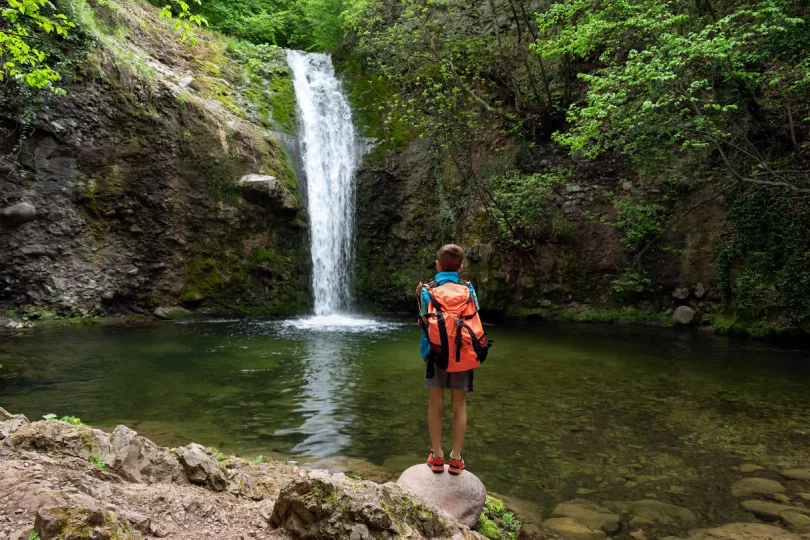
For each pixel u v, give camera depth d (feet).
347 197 57.98
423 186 58.80
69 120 41.65
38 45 39.58
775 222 42.65
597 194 54.54
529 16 59.16
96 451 9.66
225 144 49.70
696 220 49.29
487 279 53.26
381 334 41.01
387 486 9.27
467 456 16.56
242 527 8.54
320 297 55.06
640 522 12.39
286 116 58.75
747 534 11.82
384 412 20.90
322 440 17.54
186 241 47.52
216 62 58.59
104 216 44.09
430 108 57.98
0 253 39.73
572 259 54.75
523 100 57.41
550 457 16.53
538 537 11.57
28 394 21.88
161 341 35.55
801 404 22.67
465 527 9.89
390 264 58.34
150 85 45.93
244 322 47.03
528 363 31.17
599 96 33.94
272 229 51.85
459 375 11.30
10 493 7.41
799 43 34.88
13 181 39.88
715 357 33.40
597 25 37.70
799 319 40.65
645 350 35.86
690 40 30.91
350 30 67.51
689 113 41.52
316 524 8.08
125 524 7.25
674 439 18.24
